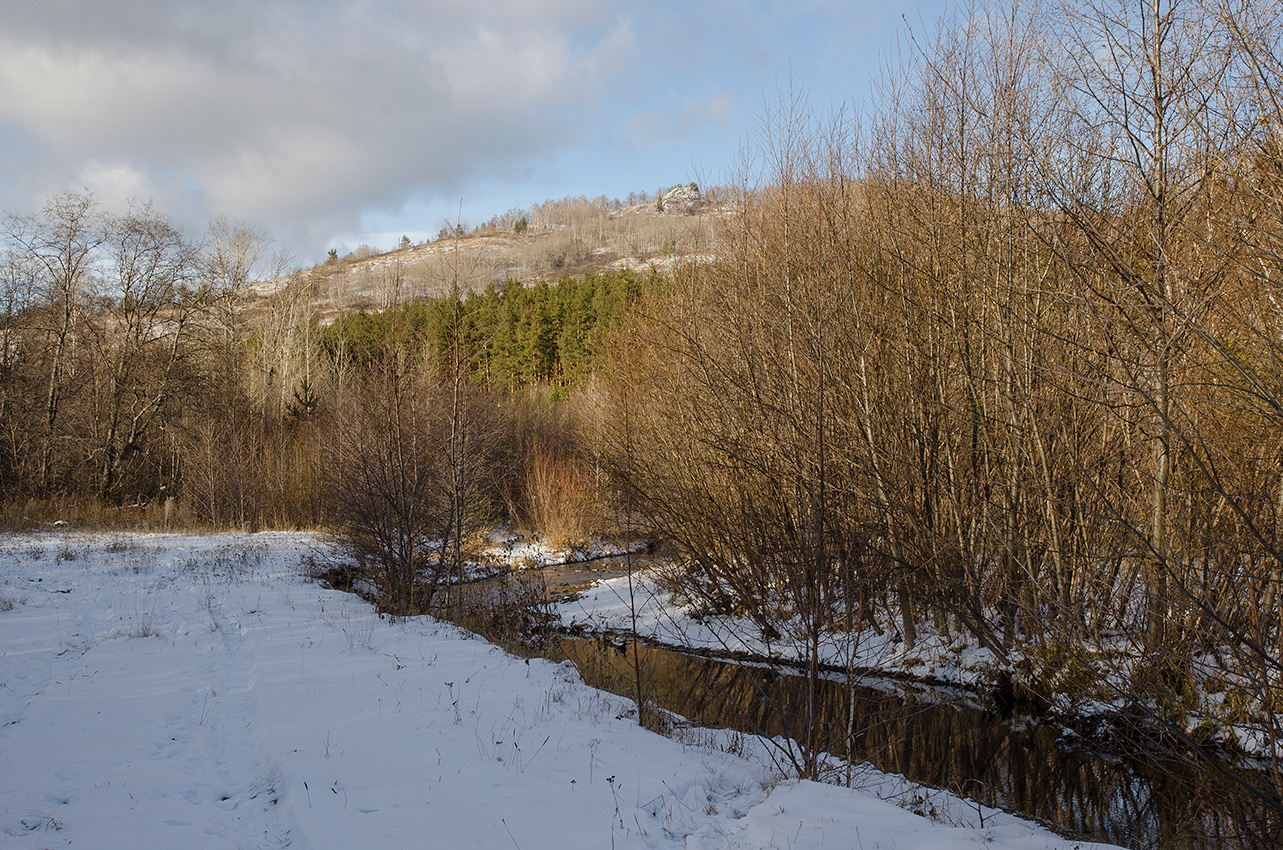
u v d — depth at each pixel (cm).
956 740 879
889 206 1148
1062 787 743
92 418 3219
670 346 1518
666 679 1147
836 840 468
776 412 1093
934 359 1074
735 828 506
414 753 620
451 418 1638
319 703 748
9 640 996
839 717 723
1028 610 882
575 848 468
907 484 1040
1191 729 743
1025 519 992
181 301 3328
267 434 3173
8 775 555
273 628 1130
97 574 1580
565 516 2452
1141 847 608
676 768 629
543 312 5566
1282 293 530
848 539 758
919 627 1216
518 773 591
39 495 3003
